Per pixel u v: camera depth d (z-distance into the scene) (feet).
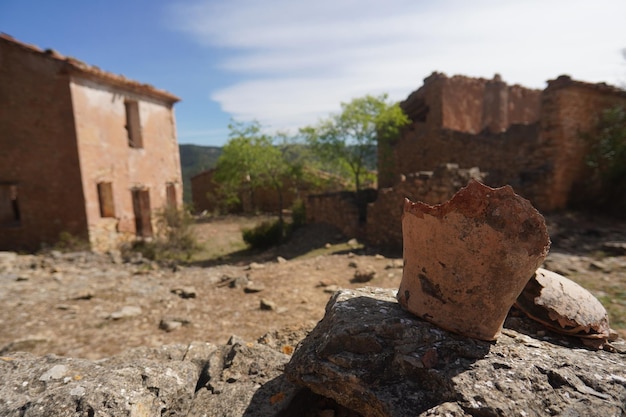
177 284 21.72
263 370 7.91
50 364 7.70
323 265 24.26
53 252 28.22
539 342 6.64
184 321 15.40
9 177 31.24
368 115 38.19
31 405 5.99
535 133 33.04
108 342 13.65
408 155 48.85
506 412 4.90
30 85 30.76
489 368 5.60
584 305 7.36
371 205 32.50
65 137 31.30
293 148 42.55
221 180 59.98
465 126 43.16
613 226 26.53
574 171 32.30
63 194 31.91
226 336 13.97
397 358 5.81
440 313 6.25
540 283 7.70
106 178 34.27
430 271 6.34
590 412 4.93
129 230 37.01
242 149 42.63
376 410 5.37
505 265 5.60
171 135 44.96
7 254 26.45
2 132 30.86
